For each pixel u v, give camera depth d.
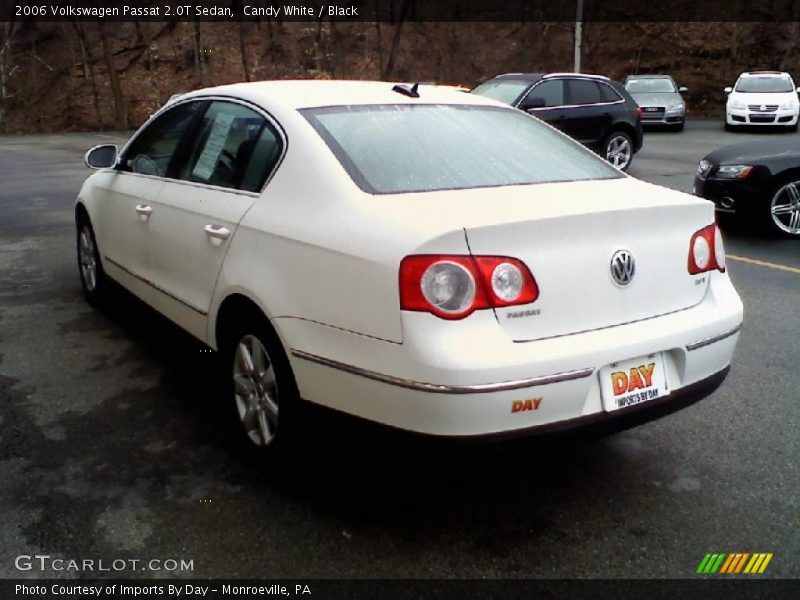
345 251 2.89
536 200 3.05
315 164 3.25
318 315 2.98
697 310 3.21
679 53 33.91
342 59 31.91
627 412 2.94
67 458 3.58
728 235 8.81
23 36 29.86
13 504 3.19
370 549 2.93
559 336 2.82
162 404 4.17
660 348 3.00
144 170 4.74
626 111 14.24
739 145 9.22
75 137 24.06
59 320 5.52
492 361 2.63
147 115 29.69
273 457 3.37
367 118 3.56
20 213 9.86
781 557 2.90
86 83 29.91
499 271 2.70
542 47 33.97
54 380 4.46
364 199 3.03
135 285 4.78
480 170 3.40
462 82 33.28
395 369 2.71
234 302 3.53
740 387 4.44
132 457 3.60
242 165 3.70
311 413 3.07
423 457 2.73
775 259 7.62
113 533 3.01
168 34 31.12
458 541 2.99
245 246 3.42
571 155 3.83
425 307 2.65
